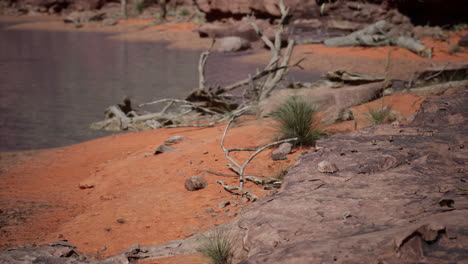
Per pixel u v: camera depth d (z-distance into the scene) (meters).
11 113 15.48
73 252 3.81
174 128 12.17
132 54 32.38
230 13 43.16
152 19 54.66
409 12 36.69
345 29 38.81
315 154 4.53
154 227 5.18
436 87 12.41
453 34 32.22
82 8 61.75
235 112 11.94
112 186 7.17
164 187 6.68
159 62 28.66
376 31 31.47
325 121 8.62
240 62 28.25
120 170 7.98
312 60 27.06
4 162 9.56
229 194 5.99
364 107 10.48
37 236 5.21
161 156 8.38
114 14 57.81
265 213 3.11
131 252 4.05
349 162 4.14
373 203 3.00
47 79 22.58
